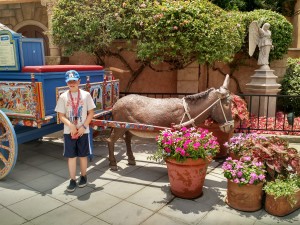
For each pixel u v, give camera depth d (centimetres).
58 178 464
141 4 612
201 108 432
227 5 1018
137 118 454
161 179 460
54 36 719
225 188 429
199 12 578
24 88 418
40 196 403
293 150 404
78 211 364
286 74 925
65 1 683
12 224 335
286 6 1241
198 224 338
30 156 568
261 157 393
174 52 593
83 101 403
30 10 1115
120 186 434
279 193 347
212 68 861
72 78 384
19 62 448
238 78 913
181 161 373
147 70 805
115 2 640
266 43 793
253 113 822
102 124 441
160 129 421
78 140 411
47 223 338
